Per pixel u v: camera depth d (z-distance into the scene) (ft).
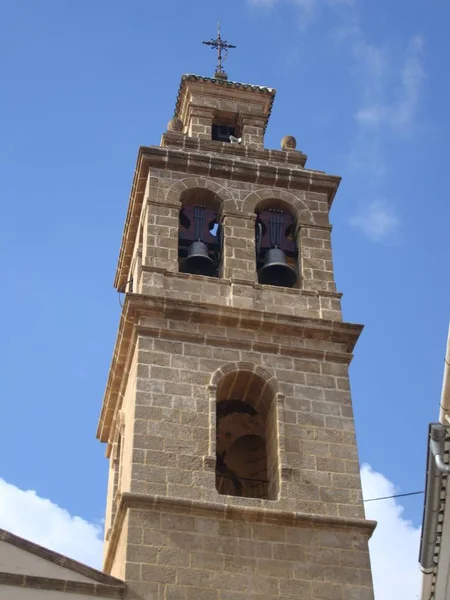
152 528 92.27
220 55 148.77
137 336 106.32
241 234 119.34
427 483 79.92
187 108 138.62
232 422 114.21
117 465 112.88
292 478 99.14
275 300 113.39
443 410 82.64
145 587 88.53
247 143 134.21
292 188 125.90
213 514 94.38
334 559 93.91
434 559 87.66
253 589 90.43
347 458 101.96
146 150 123.34
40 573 87.81
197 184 122.72
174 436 99.40
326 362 109.40
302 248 120.26
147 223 117.39
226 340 107.96
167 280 112.16
